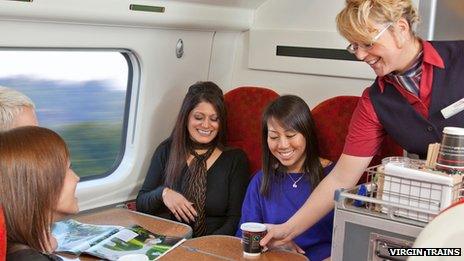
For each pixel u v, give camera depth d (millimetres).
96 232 2367
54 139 1556
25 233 1506
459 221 1205
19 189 1487
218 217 3010
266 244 2188
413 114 1977
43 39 2586
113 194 3158
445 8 2721
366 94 2117
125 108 3205
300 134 2596
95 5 2625
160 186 3062
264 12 3447
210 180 2990
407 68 1946
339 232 1685
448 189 1515
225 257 2127
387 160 1761
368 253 1644
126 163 3246
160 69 3225
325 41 3189
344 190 1696
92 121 3041
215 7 3250
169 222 2545
